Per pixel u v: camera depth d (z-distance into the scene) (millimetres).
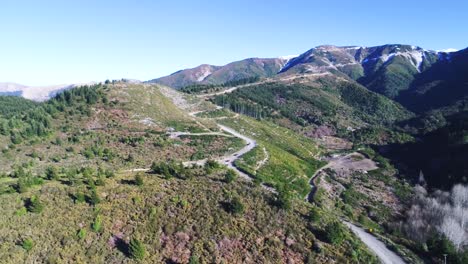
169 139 91688
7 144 79000
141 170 64562
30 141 81125
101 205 43438
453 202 78250
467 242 60312
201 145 91312
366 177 103375
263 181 69375
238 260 38781
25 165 67188
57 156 74375
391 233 64688
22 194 44688
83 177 53812
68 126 93000
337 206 75812
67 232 38219
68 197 44594
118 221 41188
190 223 42812
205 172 60969
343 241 45406
